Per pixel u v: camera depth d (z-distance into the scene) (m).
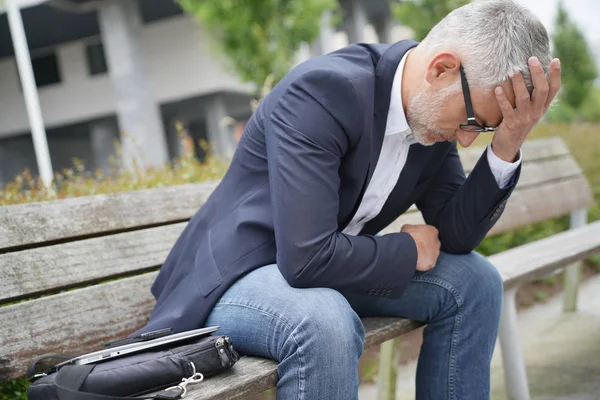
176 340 1.41
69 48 21.88
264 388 1.40
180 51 20.31
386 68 1.63
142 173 3.64
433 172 1.90
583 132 7.33
